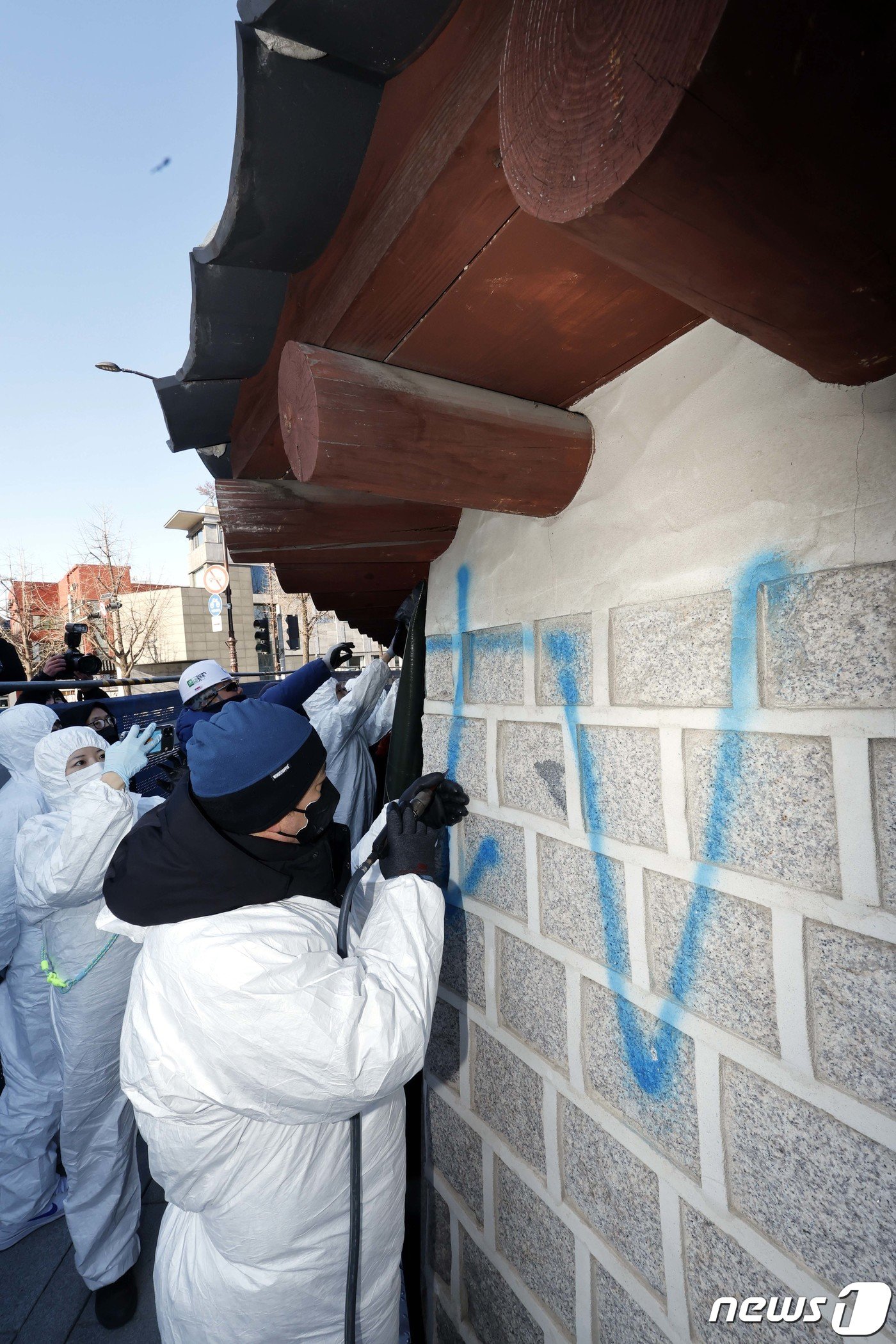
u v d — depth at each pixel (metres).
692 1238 1.03
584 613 1.22
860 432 0.75
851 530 0.76
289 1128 1.17
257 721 1.16
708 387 0.94
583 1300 1.28
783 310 0.57
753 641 0.88
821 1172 0.83
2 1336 2.08
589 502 1.18
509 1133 1.52
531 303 0.85
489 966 1.58
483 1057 1.62
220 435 1.39
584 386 1.12
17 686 3.46
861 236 0.48
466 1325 1.72
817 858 0.81
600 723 1.18
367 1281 1.35
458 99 0.61
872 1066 0.76
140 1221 2.36
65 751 2.30
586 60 0.45
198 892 1.09
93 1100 2.03
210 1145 1.12
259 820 1.13
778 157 0.41
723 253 0.49
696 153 0.40
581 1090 1.27
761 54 0.36
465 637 1.68
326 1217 1.24
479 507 1.17
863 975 0.77
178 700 5.00
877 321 0.58
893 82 0.38
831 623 0.78
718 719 0.94
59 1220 2.52
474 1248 1.68
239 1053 1.02
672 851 1.03
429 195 0.68
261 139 0.65
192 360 1.05
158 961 1.09
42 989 2.41
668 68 0.38
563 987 1.32
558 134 0.48
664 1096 1.08
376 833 1.77
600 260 0.76
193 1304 1.26
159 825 1.17
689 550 0.98
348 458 0.92
